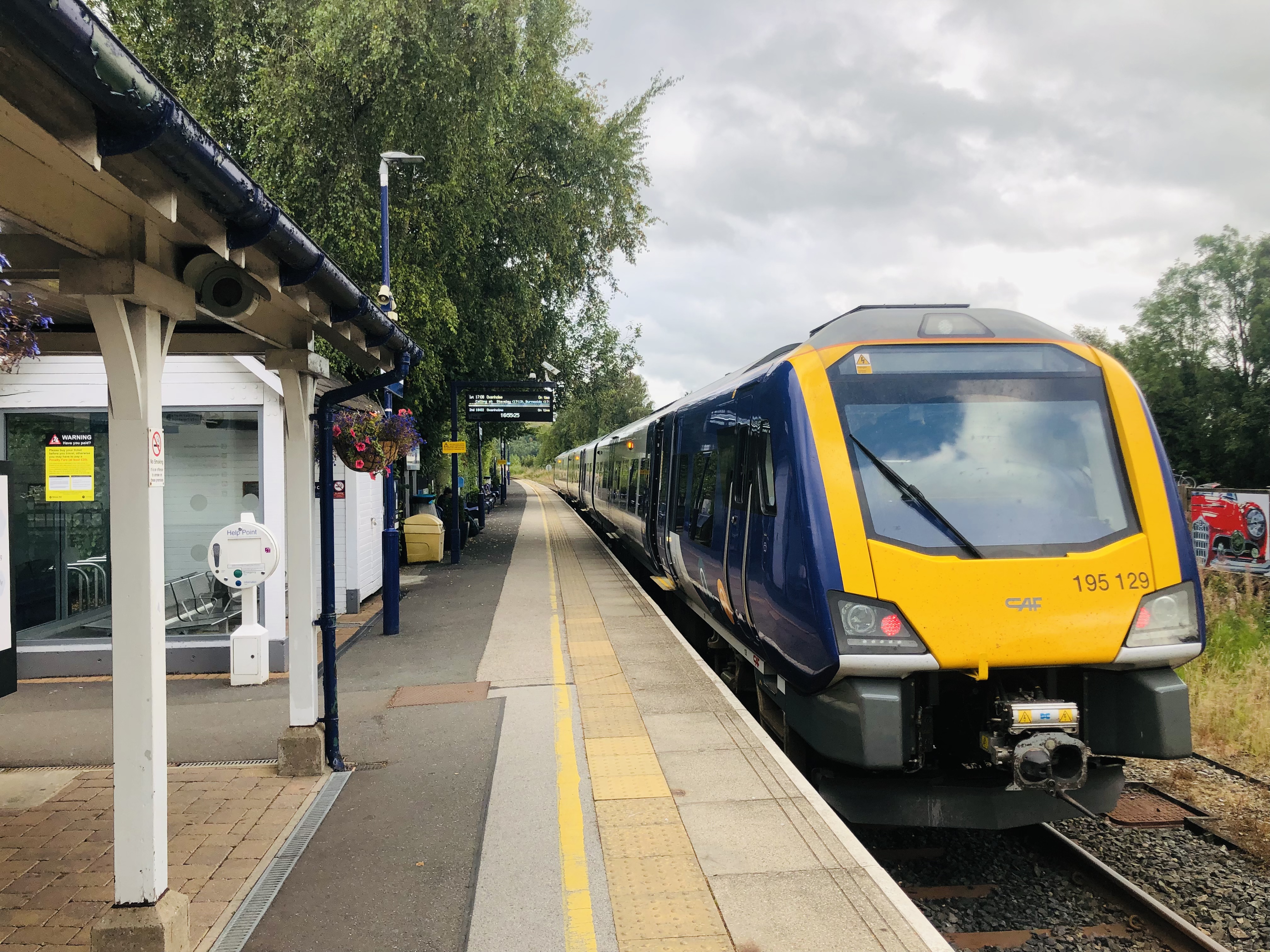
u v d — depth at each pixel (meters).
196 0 14.43
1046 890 4.88
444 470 24.78
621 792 5.05
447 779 5.39
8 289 3.64
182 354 5.31
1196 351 43.62
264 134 13.96
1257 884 5.00
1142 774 6.91
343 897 3.91
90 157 2.35
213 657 8.48
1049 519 4.84
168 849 4.30
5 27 1.87
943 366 5.38
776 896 3.77
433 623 11.04
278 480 8.58
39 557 8.50
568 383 25.23
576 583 14.66
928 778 4.78
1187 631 4.66
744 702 8.09
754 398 6.14
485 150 15.41
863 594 4.62
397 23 13.91
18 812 4.98
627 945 3.40
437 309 15.09
